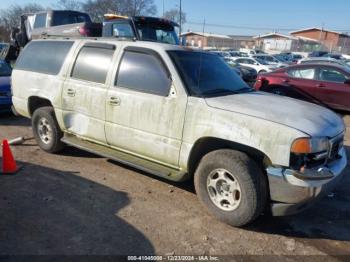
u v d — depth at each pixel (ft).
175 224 12.46
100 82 15.74
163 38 37.32
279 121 11.40
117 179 16.16
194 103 12.84
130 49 15.07
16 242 11.05
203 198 12.94
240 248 11.23
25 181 15.65
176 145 13.30
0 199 13.85
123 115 14.75
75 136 17.66
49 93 17.88
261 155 11.96
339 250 11.37
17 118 28.32
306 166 11.16
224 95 13.80
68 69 17.17
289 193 11.18
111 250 10.84
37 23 48.47
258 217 12.76
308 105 13.91
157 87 13.87
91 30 37.81
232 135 11.84
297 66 36.40
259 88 38.14
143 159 14.93
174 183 15.92
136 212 13.20
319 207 14.26
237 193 12.06
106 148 16.30
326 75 34.40
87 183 15.62
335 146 12.43
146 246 11.12
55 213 12.89
